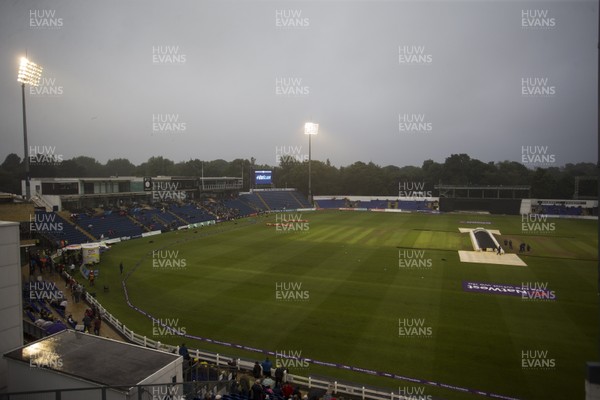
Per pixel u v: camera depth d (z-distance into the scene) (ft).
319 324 87.45
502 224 267.80
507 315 92.48
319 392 59.77
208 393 51.80
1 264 55.16
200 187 315.17
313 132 390.01
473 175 460.55
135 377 46.98
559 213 319.06
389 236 211.41
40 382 49.39
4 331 55.67
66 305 94.48
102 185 229.25
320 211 376.68
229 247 177.78
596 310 95.55
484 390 61.00
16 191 265.75
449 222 279.69
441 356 72.28
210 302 102.32
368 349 75.31
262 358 72.02
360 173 460.14
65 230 177.88
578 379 64.13
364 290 112.16
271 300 103.55
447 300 103.45
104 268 138.31
